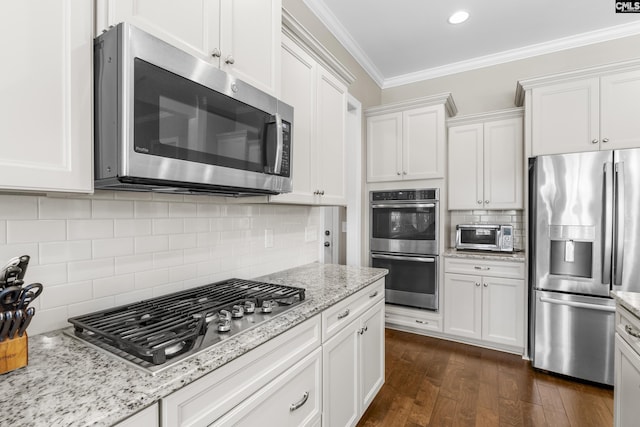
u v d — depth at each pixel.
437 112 3.10
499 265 2.80
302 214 2.34
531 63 3.25
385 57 3.41
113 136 0.86
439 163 3.08
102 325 0.99
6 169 0.71
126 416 0.64
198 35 1.11
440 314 3.07
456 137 3.31
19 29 0.73
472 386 2.25
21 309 0.79
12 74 0.72
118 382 0.72
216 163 1.11
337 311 1.50
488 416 1.92
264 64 1.42
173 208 1.42
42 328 1.01
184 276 1.46
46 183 0.77
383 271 2.11
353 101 3.14
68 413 0.61
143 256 1.30
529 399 2.09
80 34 0.84
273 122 1.35
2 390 0.69
